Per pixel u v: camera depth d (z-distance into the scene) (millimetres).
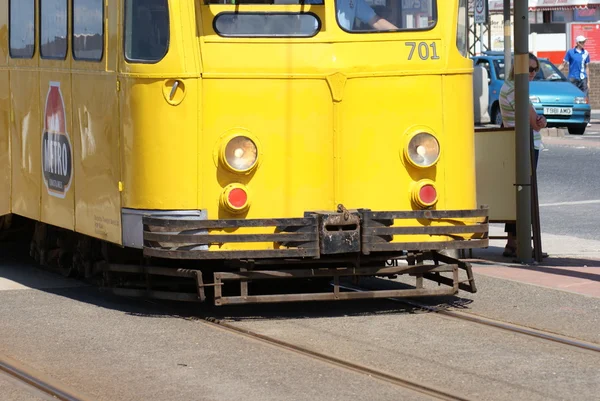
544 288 11969
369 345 9492
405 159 10516
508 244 14250
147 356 9180
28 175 12859
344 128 10422
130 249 11586
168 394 8039
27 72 12805
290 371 8633
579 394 8008
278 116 10281
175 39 10125
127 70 10359
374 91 10469
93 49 11062
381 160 10508
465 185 10758
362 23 10492
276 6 10312
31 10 12664
